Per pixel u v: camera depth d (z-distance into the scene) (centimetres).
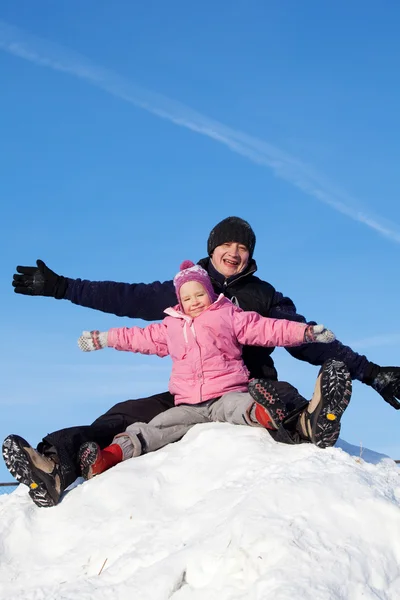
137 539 312
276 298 438
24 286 438
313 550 260
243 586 253
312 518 276
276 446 349
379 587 256
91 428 379
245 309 430
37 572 317
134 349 403
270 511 278
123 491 344
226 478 331
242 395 373
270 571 251
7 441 353
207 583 262
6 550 336
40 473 351
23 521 347
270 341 383
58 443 362
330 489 287
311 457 321
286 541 261
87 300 438
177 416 386
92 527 331
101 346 404
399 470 335
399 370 421
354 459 329
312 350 421
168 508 328
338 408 331
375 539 272
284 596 238
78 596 273
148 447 380
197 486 335
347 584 250
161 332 402
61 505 353
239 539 266
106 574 288
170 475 347
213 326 385
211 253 450
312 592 241
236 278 437
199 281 391
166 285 445
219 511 301
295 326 378
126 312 440
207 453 353
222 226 441
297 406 364
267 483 295
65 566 313
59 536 336
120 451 372
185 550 275
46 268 438
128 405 403
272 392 347
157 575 269
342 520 276
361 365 424
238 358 394
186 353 388
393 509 281
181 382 389
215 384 382
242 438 355
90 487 355
